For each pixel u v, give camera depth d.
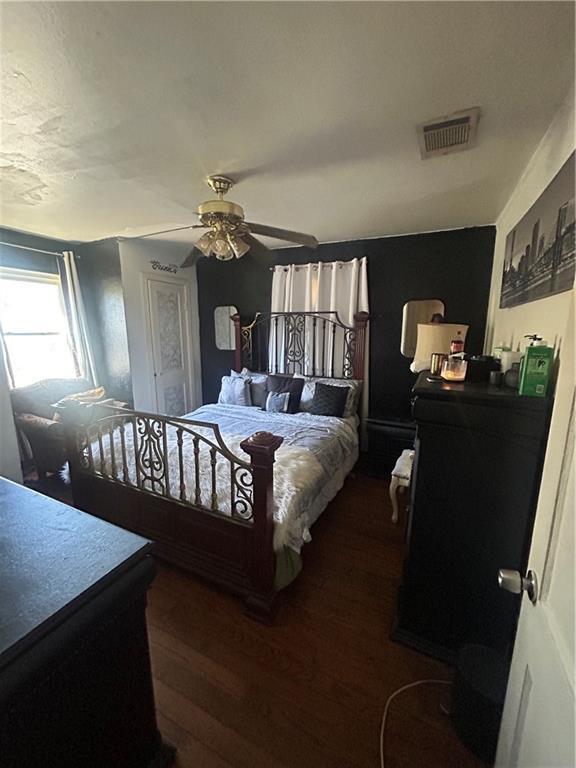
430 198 2.40
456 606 1.56
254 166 1.91
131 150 1.73
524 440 1.33
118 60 1.13
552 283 1.38
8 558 0.85
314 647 1.68
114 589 0.82
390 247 3.59
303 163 1.87
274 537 1.84
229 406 3.97
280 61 1.14
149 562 0.92
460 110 1.41
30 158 1.81
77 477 2.49
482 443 1.40
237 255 2.37
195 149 1.72
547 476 0.84
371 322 3.80
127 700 0.98
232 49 1.09
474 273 3.27
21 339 3.65
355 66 1.17
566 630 0.64
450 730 1.34
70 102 1.35
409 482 2.51
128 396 4.14
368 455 3.59
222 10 0.94
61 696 0.77
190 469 2.33
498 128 1.54
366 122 1.50
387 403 3.86
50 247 3.79
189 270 4.73
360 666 1.59
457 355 1.67
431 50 1.10
